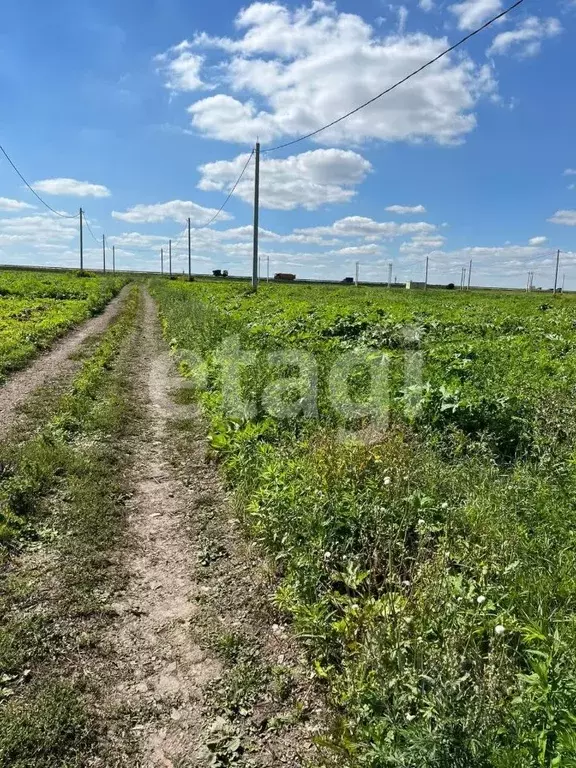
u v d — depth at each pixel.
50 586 4.36
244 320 17.30
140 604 4.25
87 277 65.88
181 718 3.21
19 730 3.01
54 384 11.48
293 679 3.50
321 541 4.29
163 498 6.17
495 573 3.82
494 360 10.45
